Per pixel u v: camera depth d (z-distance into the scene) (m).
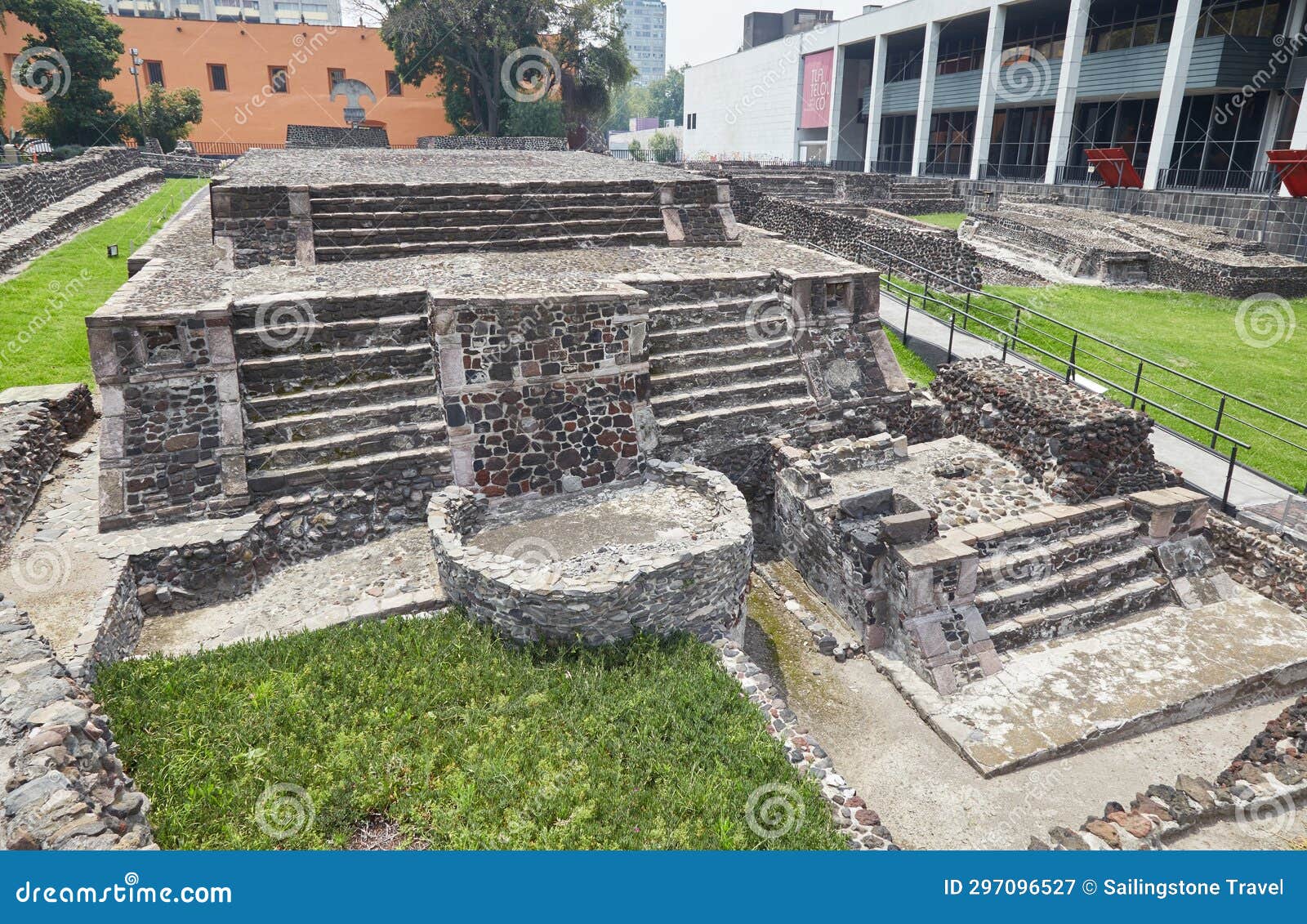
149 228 22.81
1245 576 10.89
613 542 9.70
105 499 9.52
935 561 9.17
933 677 9.02
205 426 10.00
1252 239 23.50
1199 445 13.06
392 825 6.14
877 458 12.18
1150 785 7.84
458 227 16.23
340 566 9.94
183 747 6.54
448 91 41.19
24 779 5.13
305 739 6.78
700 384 12.68
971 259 19.42
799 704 9.01
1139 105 32.59
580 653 8.17
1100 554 10.46
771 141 48.81
